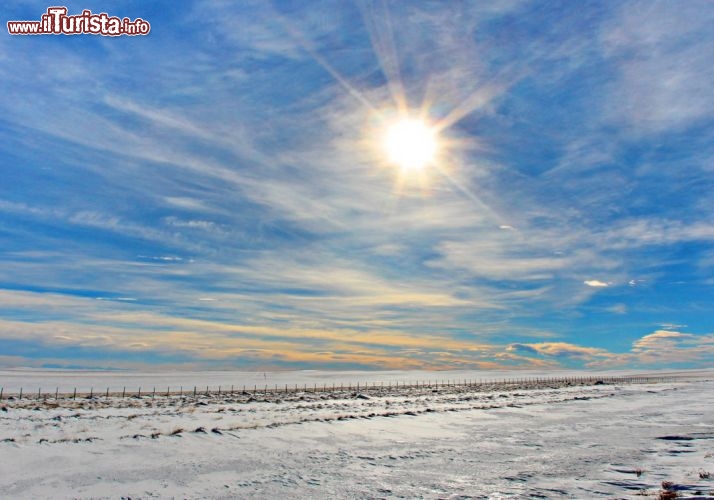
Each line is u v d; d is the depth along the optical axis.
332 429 29.92
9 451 19.00
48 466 17.66
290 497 15.39
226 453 21.83
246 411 39.72
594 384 116.31
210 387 116.19
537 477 18.34
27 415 31.62
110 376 199.88
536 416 41.25
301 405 48.22
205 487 16.34
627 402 56.62
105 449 20.75
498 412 43.50
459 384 124.88
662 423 36.75
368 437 28.17
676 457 22.17
